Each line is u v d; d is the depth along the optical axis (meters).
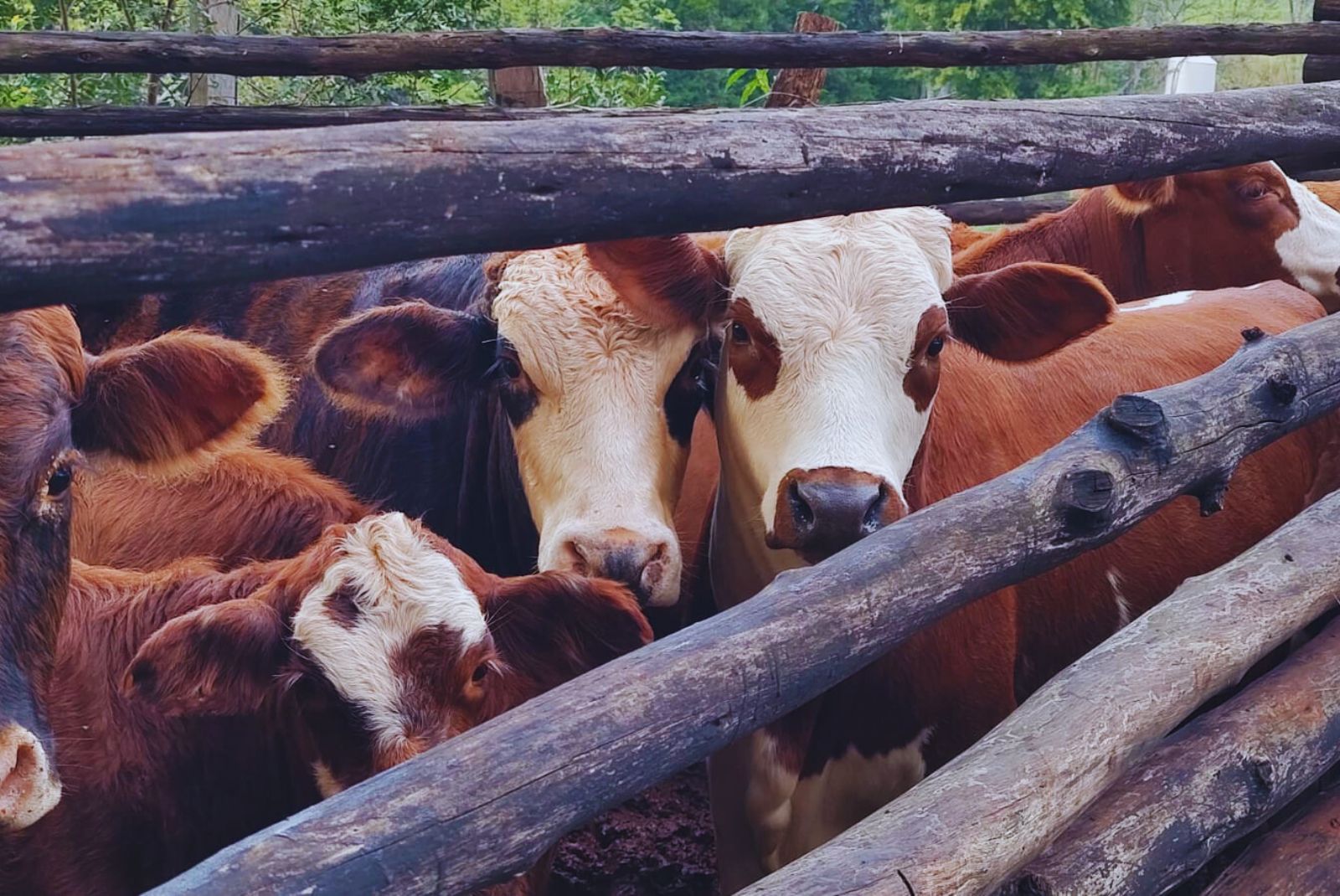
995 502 2.45
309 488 3.79
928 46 5.46
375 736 2.81
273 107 5.06
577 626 3.08
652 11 15.16
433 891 1.62
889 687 3.50
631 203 1.82
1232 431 2.83
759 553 3.41
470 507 4.38
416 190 1.62
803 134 2.01
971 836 1.93
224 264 1.50
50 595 2.66
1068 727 2.19
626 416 3.65
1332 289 5.75
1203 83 15.41
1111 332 4.41
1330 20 6.39
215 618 2.83
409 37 5.02
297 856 1.53
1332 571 2.82
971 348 3.59
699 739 1.93
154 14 9.66
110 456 3.04
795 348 3.10
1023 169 2.29
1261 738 2.53
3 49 4.63
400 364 3.96
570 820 1.76
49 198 1.37
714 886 4.57
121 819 3.06
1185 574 4.18
